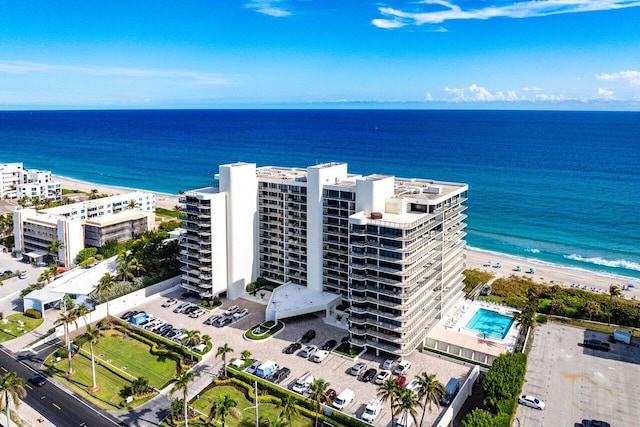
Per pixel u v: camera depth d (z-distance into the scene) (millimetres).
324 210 134500
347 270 135375
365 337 116375
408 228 107062
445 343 117438
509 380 97375
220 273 144000
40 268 175750
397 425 88750
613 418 94125
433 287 122562
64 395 100625
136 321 131375
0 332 126812
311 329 128375
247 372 108125
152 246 163375
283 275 151125
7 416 87625
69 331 127500
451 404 94812
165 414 94625
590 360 115562
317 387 87938
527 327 124000
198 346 117812
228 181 141500
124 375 107625
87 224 186375
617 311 135375
